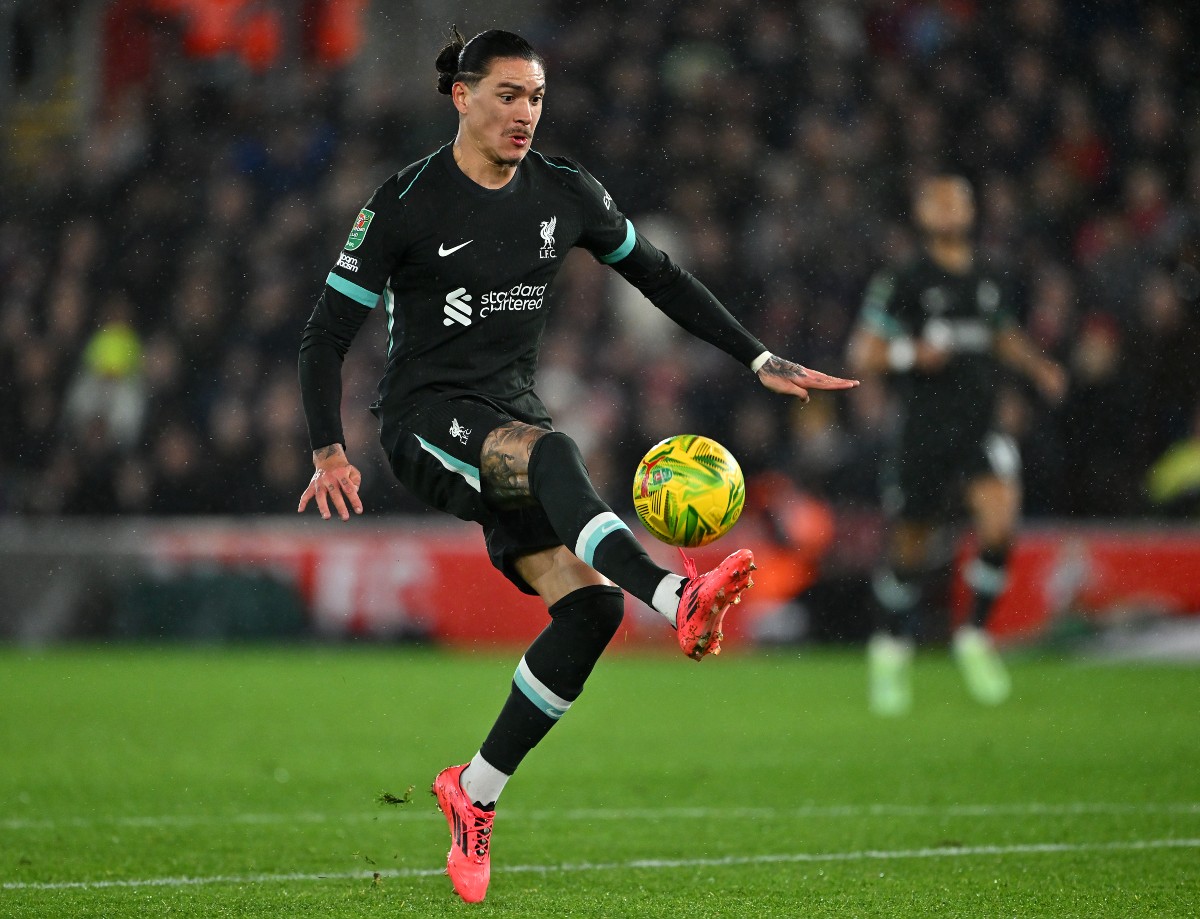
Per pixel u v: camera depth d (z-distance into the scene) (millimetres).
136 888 15062
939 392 32938
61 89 64312
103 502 51094
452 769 14703
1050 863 16312
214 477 51438
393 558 45562
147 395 52219
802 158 56719
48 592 46844
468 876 14359
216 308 55156
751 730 28891
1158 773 23047
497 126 14406
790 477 46500
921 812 19859
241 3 62188
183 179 60188
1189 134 57625
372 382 50656
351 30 61844
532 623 45000
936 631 42750
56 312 57000
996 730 28547
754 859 16703
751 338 16156
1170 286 52000
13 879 15547
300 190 58906
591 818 19547
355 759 25172
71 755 25516
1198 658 42000
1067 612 42688
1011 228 54875
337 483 14125
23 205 61031
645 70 58562
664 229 55312
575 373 50250
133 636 46438
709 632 12180
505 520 14555
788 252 54312
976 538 33125
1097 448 48031
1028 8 58750
